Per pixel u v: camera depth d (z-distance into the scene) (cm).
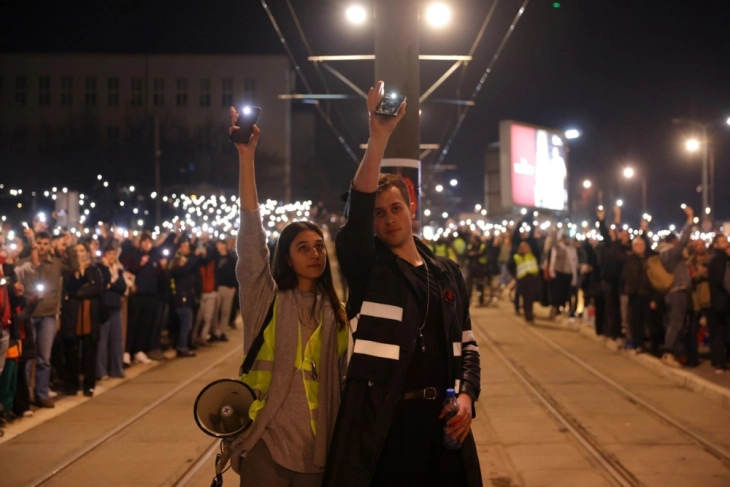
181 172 5197
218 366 1398
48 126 5541
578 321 1966
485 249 2516
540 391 1141
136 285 1409
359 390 381
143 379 1263
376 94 382
